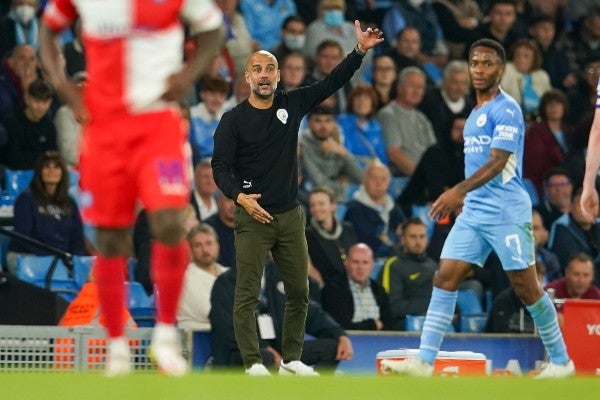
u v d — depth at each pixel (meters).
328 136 55.97
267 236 34.31
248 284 34.28
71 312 38.84
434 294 32.09
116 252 23.20
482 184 31.30
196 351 39.94
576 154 61.59
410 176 59.97
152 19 22.55
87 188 22.98
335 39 64.31
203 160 50.53
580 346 38.56
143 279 45.25
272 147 34.31
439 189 58.06
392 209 54.81
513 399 19.41
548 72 71.25
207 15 23.05
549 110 61.91
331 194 48.91
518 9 73.81
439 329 31.77
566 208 57.31
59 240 47.78
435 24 70.31
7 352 36.62
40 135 52.47
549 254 52.88
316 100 35.03
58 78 23.38
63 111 53.03
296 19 62.00
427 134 61.06
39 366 36.75
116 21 22.45
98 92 22.59
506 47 71.00
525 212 32.12
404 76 61.09
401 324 47.94
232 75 60.16
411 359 31.47
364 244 48.59
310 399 18.86
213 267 43.69
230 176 34.12
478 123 32.22
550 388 20.89
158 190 22.12
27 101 52.53
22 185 51.84
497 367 43.56
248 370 34.03
